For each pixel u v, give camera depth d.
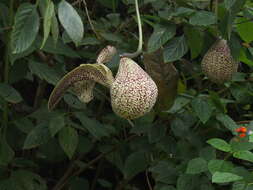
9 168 0.75
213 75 0.66
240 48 0.65
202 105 0.69
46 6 0.55
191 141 0.73
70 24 0.53
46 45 0.67
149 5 0.80
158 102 0.67
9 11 0.67
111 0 0.78
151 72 0.65
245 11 0.65
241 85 0.77
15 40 0.55
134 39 0.77
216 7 0.65
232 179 0.59
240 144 0.64
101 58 0.55
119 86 0.52
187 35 0.66
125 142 0.79
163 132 0.73
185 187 0.66
